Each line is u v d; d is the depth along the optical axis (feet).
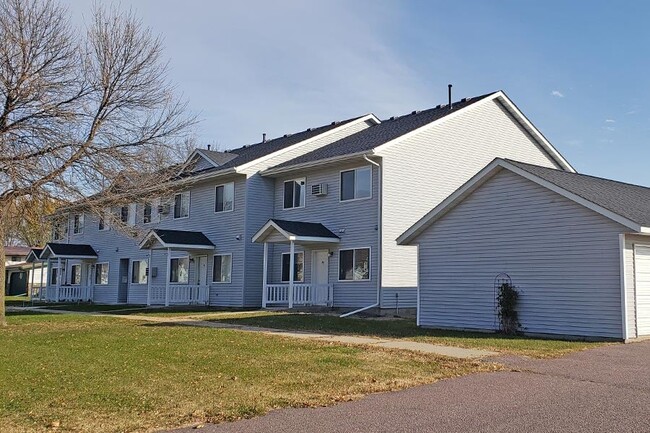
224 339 45.88
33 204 62.28
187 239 91.81
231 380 29.68
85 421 22.24
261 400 25.55
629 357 37.40
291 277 75.61
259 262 88.17
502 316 51.90
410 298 75.00
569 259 48.73
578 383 29.04
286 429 21.40
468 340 46.34
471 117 84.84
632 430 20.66
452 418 22.56
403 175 75.97
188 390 27.40
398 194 75.20
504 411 23.49
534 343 44.55
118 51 61.36
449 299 57.16
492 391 27.30
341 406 24.75
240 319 65.51
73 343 44.57
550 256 49.96
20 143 56.13
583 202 47.50
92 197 61.11
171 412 23.59
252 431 21.16
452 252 57.47
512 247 52.70
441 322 57.57
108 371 32.24
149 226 106.01
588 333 47.09
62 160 57.88
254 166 87.81
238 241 88.12
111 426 21.66
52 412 23.44
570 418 22.30
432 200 78.48
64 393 26.76
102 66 60.34
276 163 89.45
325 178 81.61
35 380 29.78
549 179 50.90
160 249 95.76
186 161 70.95
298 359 35.94
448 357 37.06
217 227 92.68
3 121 55.62
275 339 46.11
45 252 128.36
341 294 77.36
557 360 36.27
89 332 52.60
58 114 56.90
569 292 48.52
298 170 83.51
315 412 23.79
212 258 93.61
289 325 58.39
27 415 22.99
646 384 28.68
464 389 27.81
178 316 72.23
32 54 55.88
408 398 26.08
